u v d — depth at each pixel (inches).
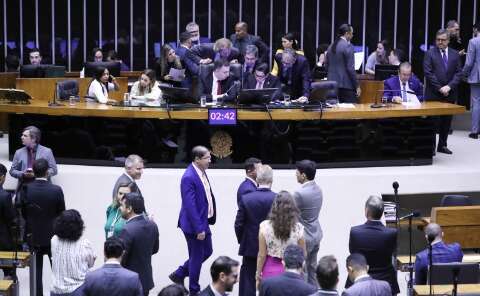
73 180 562.3
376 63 746.2
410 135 604.1
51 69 654.5
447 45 664.4
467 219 516.1
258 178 456.1
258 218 451.5
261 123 578.2
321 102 578.9
